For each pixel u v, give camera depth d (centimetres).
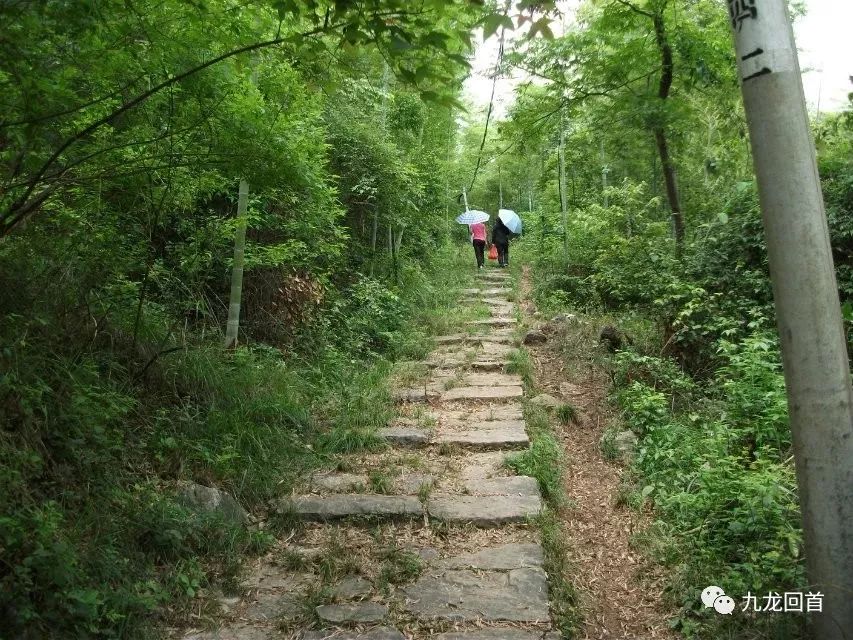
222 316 616
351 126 854
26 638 235
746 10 230
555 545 358
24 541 257
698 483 385
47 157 343
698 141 972
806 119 230
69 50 294
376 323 782
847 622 230
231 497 381
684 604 299
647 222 977
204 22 323
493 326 899
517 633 280
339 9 239
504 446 499
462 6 271
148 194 422
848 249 639
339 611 296
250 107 378
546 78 729
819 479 231
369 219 945
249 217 552
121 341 434
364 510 390
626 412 562
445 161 1378
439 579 324
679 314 624
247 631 284
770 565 289
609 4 689
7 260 368
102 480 329
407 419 554
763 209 234
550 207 1631
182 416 423
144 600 273
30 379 325
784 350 235
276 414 486
